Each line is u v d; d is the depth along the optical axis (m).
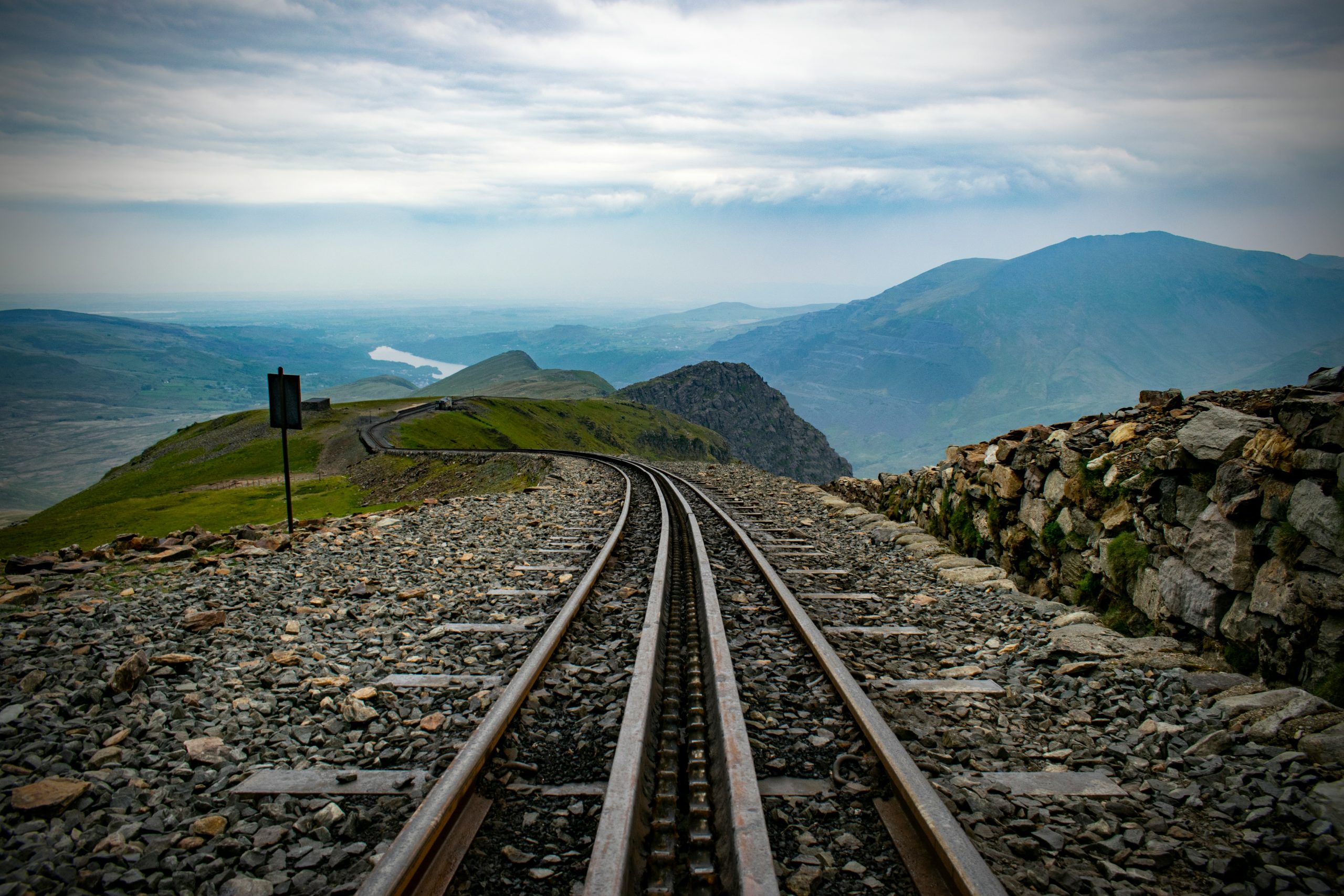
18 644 6.39
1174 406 9.41
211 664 6.18
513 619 7.62
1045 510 10.34
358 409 149.25
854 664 6.16
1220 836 3.71
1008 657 6.52
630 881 3.13
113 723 5.01
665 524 13.70
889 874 3.38
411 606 8.34
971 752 4.64
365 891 2.88
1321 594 5.52
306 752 4.67
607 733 4.73
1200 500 7.20
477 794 4.00
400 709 5.31
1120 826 3.84
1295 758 4.21
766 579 9.19
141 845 3.65
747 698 5.34
